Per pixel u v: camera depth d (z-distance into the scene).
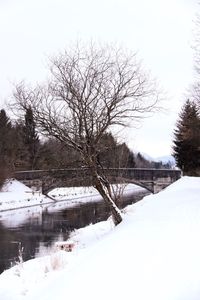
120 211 21.69
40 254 23.45
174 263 7.89
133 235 11.31
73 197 63.78
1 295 10.24
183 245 8.90
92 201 58.78
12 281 11.33
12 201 55.50
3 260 21.91
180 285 6.86
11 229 34.16
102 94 19.66
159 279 7.29
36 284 10.57
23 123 20.17
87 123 19.45
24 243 27.41
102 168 20.23
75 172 20.09
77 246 18.59
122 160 23.67
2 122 65.38
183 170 54.56
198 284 6.74
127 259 8.85
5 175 63.25
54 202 58.94
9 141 64.25
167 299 6.49
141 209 20.88
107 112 19.58
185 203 16.70
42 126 19.36
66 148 20.03
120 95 19.78
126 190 79.56
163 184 67.19
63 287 8.38
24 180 63.97
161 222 12.42
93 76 19.70
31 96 19.47
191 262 7.75
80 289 7.79
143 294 6.83
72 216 42.28
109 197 19.67
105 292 7.27
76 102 19.38
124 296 6.91
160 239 9.87
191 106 47.78
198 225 10.62
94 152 19.52
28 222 38.75
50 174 20.67
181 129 50.53
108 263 8.94
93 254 10.73
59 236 30.12
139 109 20.22
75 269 9.70
